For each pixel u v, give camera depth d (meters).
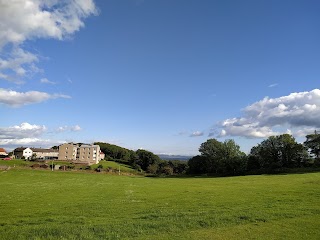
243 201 34.44
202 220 22.91
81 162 163.62
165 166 188.88
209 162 153.12
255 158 136.88
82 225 22.66
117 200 38.66
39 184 65.56
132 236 19.12
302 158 133.12
